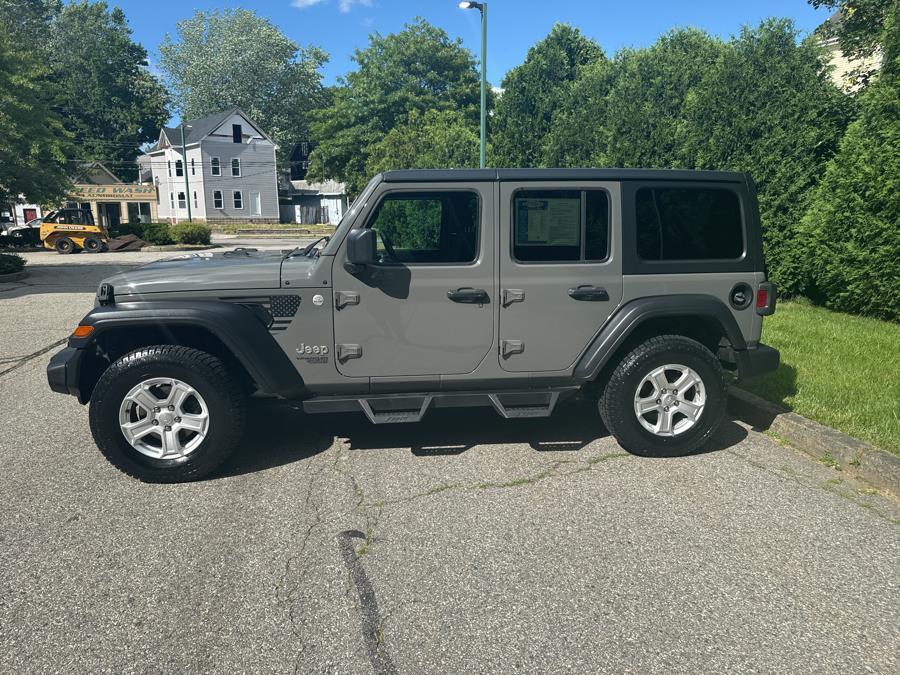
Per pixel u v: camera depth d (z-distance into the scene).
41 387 6.18
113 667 2.37
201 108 62.12
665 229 4.25
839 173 8.44
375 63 44.84
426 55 44.75
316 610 2.70
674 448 4.29
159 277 3.97
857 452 4.02
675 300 4.20
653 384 4.22
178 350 3.86
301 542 3.25
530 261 4.12
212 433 3.89
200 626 2.60
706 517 3.49
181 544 3.23
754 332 4.42
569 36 23.52
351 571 2.99
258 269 4.04
